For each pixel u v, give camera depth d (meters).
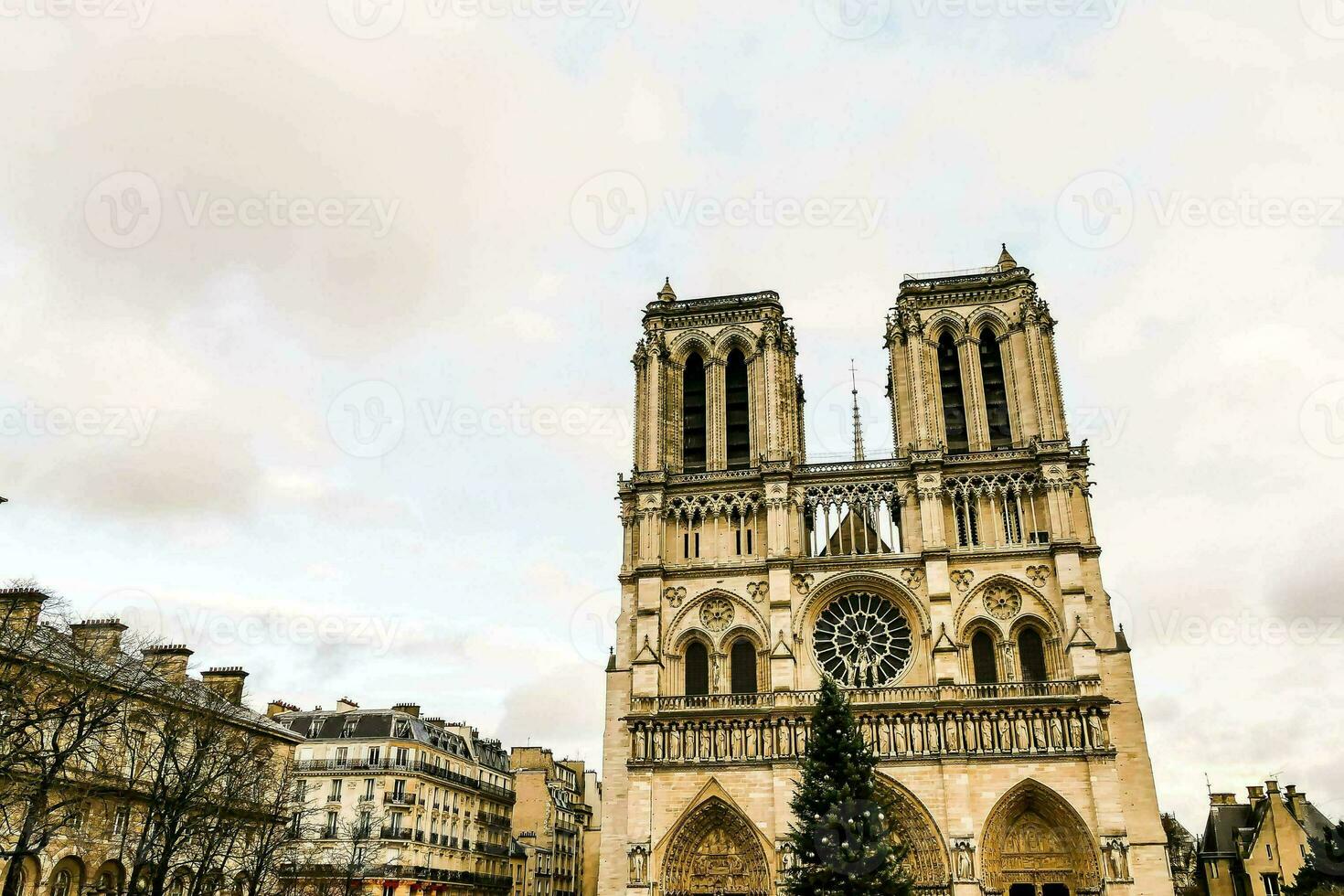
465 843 123.19
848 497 96.44
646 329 107.62
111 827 68.44
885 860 69.88
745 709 87.38
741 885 84.25
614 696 94.06
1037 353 97.88
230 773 69.38
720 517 97.88
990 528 92.88
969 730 83.50
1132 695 85.25
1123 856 77.75
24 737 54.16
